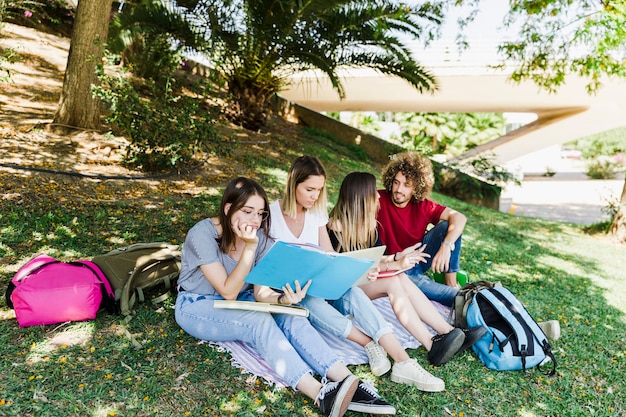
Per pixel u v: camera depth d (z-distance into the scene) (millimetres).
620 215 8844
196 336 2918
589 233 9438
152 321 3242
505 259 6191
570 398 3018
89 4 6320
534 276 5648
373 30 8250
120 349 2898
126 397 2514
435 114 24797
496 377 3131
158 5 8164
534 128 18094
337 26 8172
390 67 8914
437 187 12820
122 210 5098
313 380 2566
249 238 2699
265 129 10562
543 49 8102
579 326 4188
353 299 3033
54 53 10508
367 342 3018
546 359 3289
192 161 6992
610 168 28125
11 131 6199
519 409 2861
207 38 8430
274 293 2910
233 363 2863
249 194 2789
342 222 3285
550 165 34844
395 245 3730
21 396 2416
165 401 2537
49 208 4750
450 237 3686
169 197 5770
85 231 4484
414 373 2887
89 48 6406
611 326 4344
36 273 3047
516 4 7859
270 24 8180
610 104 15797
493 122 25141
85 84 6480
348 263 2725
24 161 5504
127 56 9852
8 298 3082
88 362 2746
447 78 14562
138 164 6289
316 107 17062
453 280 4055
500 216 9914
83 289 3012
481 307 3291
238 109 9750
